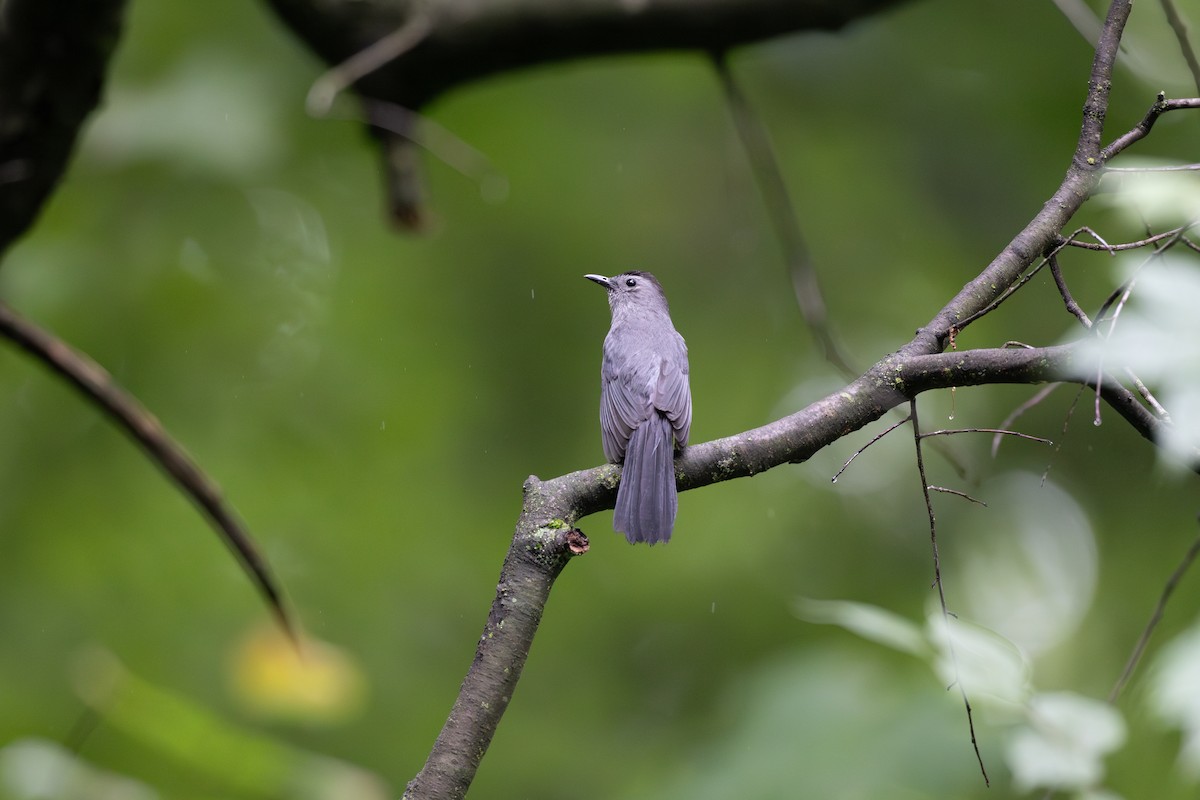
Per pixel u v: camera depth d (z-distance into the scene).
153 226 11.39
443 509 13.35
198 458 11.80
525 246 13.96
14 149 6.58
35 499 11.28
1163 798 7.23
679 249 14.24
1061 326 13.55
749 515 14.68
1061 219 4.82
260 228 12.74
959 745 7.74
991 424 14.77
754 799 7.72
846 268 14.41
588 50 8.35
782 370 14.35
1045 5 12.28
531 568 4.42
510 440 13.91
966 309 4.77
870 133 13.77
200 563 11.74
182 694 11.04
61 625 10.94
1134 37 11.87
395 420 13.01
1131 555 13.69
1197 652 4.48
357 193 13.31
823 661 8.48
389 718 12.02
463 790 4.15
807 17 8.12
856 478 15.11
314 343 12.81
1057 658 13.27
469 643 12.74
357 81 8.45
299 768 6.59
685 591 14.27
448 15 8.17
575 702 13.58
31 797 6.14
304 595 12.25
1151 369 3.42
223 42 11.38
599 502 4.66
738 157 13.66
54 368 6.23
